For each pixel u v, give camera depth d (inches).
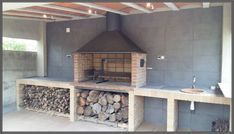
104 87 176.9
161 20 183.6
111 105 179.2
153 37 187.8
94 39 198.4
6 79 221.9
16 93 227.8
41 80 214.8
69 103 201.5
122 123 173.8
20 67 234.7
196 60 171.8
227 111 160.4
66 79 221.3
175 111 161.8
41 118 196.7
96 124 181.9
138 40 194.1
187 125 176.1
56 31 239.1
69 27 230.1
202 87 169.3
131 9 188.4
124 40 182.9
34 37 241.9
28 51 243.1
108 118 181.9
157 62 187.3
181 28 176.1
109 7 171.0
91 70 214.1
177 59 179.0
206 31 167.2
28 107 224.1
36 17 216.5
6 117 198.5
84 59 205.5
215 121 160.9
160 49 185.5
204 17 167.3
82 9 179.8
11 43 242.8
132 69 171.8
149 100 189.0
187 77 175.8
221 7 161.2
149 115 189.8
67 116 201.6
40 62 248.1
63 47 235.3
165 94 153.7
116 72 205.8
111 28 195.9
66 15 204.8
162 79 186.1
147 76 192.5
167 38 182.1
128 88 167.3
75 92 191.8
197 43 170.7
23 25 230.8
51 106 210.4
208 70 167.9
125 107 175.0
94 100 186.2
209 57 167.2
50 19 230.1
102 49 181.2
